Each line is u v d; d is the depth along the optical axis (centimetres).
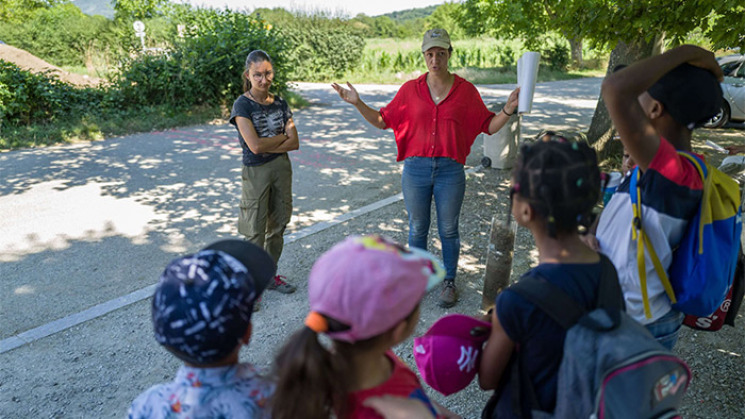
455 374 152
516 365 138
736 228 171
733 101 1129
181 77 1253
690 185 158
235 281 128
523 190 133
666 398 123
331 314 112
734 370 316
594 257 137
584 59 3231
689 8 435
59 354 343
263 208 386
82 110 1154
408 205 395
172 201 657
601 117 796
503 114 355
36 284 440
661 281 170
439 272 124
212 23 1420
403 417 117
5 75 1041
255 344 351
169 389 134
